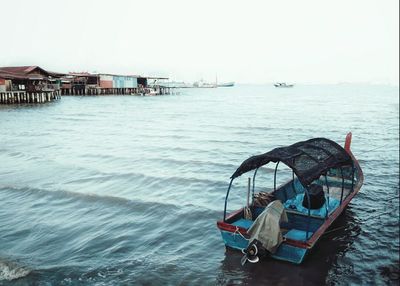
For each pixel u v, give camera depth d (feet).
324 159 34.99
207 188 51.26
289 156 32.09
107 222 38.93
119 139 93.71
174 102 261.03
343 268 30.32
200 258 31.60
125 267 30.01
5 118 139.13
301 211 34.73
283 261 30.40
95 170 59.72
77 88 282.56
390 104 249.96
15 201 44.57
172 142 89.61
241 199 46.98
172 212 41.91
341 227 38.37
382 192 50.34
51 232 36.22
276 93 485.15
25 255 31.63
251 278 28.55
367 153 79.25
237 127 119.65
